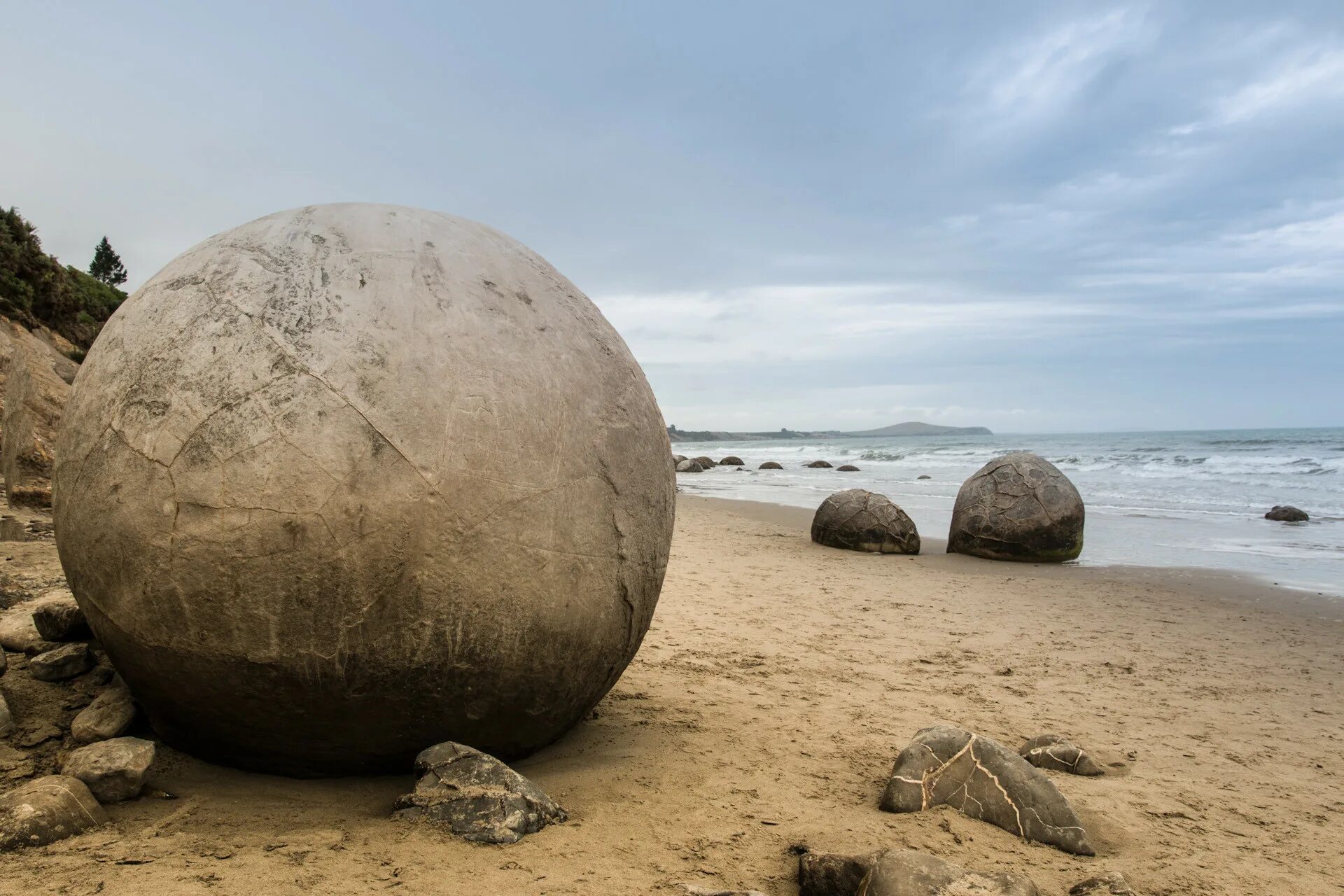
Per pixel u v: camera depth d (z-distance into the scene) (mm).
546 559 2549
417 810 2424
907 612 6875
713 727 3684
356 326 2455
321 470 2322
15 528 6113
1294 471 22453
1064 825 2715
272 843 2260
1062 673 5188
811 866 2248
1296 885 2578
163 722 2764
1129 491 18406
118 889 1965
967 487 10414
